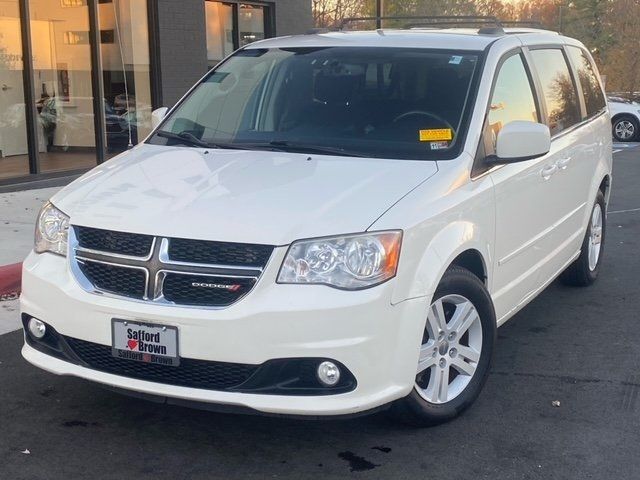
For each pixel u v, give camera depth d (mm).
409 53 5105
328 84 5090
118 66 13039
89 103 12523
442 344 4242
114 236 3895
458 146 4492
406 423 4258
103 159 12766
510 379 5016
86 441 4172
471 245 4297
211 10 15242
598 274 7301
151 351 3760
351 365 3668
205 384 3764
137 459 3994
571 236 6148
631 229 9516
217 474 3855
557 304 6551
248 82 5355
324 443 4160
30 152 11570
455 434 4266
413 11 31688
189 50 14156
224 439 4203
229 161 4492
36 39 11562
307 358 3635
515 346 5605
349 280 3670
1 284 6738
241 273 3660
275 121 4977
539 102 5484
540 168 5250
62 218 4152
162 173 4398
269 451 4074
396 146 4562
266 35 16516
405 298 3814
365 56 5184
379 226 3764
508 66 5176
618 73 44812
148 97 13688
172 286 3758
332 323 3613
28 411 4516
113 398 4688
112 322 3818
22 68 11391
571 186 5965
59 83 11992
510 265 4938
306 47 5480
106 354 3939
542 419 4453
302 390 3699
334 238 3695
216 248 3709
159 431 4285
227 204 3893
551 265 5734
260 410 3660
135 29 13320
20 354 5375
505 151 4531
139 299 3795
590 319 6188
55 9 11812
